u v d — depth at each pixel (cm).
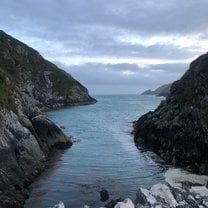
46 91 15300
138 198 1912
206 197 1947
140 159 4172
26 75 14512
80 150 4669
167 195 1900
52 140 4738
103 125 7819
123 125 7862
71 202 2641
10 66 13462
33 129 4116
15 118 3609
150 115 5872
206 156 3559
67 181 3183
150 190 1942
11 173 2930
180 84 5025
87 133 6391
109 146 5028
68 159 4100
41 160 3794
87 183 3128
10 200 2516
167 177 3338
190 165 3706
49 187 3006
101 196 2758
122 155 4394
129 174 3456
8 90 4147
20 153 3378
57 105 15112
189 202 1889
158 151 4503
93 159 4125
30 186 3034
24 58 15325
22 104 4494
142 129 5366
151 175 3422
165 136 4447
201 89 4150
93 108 14212
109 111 12462
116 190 2931
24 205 2586
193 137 3775
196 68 4638
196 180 3198
